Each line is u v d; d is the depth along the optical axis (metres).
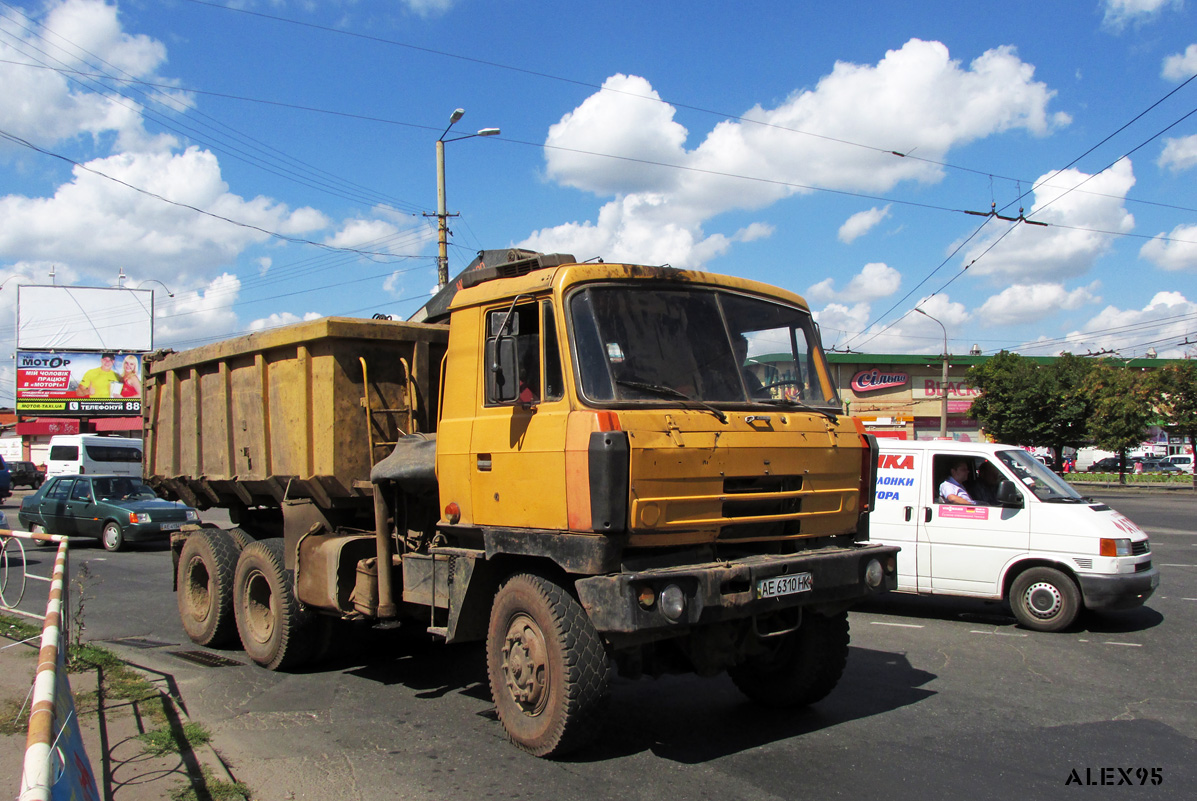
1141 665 7.20
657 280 5.15
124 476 18.44
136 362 49.44
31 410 47.12
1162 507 26.05
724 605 4.54
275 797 4.37
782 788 4.44
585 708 4.65
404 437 6.33
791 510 5.20
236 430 7.74
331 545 6.45
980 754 4.97
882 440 9.79
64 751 2.97
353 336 6.52
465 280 6.99
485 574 5.39
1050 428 38.53
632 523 4.42
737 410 5.07
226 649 8.14
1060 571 8.52
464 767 4.79
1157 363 51.56
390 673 7.08
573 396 4.65
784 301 5.85
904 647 7.91
